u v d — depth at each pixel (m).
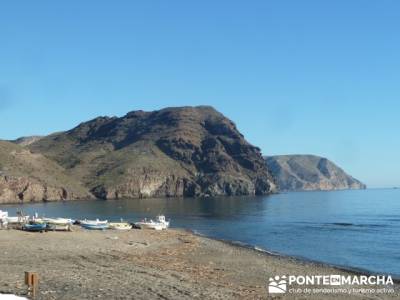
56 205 188.50
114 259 37.31
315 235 74.94
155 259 39.12
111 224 67.62
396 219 110.56
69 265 33.09
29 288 22.33
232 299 24.56
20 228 57.19
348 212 138.50
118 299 22.78
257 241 66.25
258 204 190.88
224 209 153.62
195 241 56.66
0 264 32.44
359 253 54.56
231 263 40.22
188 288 26.41
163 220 75.25
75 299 22.25
